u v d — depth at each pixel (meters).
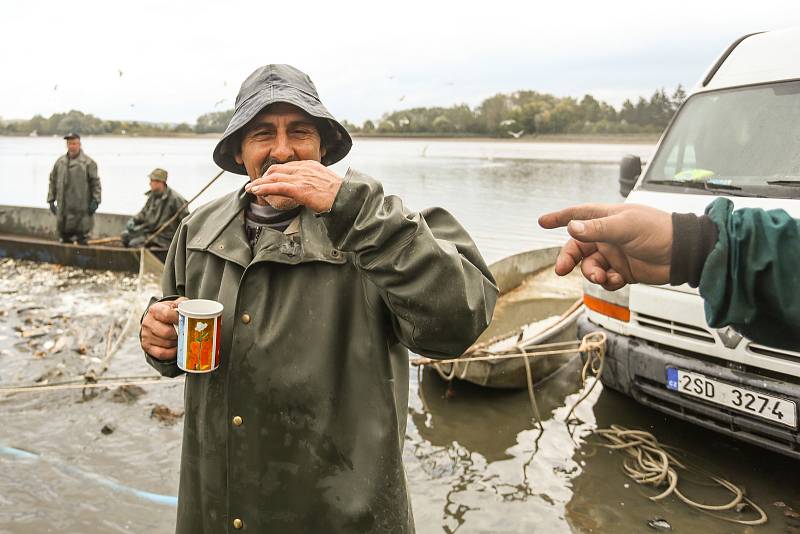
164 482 3.83
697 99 4.75
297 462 1.65
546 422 4.75
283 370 1.63
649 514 3.51
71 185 10.54
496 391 5.36
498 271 7.75
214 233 1.81
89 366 5.82
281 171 1.49
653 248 1.07
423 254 1.43
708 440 4.35
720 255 1.01
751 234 0.98
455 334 1.50
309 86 1.91
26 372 5.62
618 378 4.23
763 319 1.00
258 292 1.67
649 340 4.02
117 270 9.64
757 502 3.58
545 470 4.04
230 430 1.66
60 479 3.84
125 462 4.06
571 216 1.25
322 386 1.64
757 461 4.04
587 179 32.81
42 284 8.98
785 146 3.95
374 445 1.65
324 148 2.07
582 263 1.24
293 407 1.64
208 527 1.73
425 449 4.34
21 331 6.83
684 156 4.51
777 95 4.21
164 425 4.61
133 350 6.35
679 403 3.81
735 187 3.95
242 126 1.76
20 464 4.00
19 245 10.39
